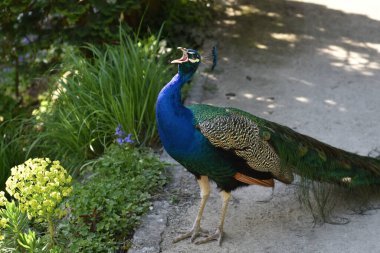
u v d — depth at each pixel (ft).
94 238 9.88
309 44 15.24
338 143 11.97
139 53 12.64
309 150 10.16
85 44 13.89
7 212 9.31
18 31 14.20
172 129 9.60
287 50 14.99
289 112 12.87
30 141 12.73
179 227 10.27
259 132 9.82
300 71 14.24
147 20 15.26
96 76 12.39
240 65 14.42
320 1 17.35
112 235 10.02
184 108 9.66
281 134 10.03
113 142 11.81
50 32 14.20
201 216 10.12
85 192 10.29
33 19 14.20
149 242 9.96
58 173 9.30
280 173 9.96
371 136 12.14
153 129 11.99
